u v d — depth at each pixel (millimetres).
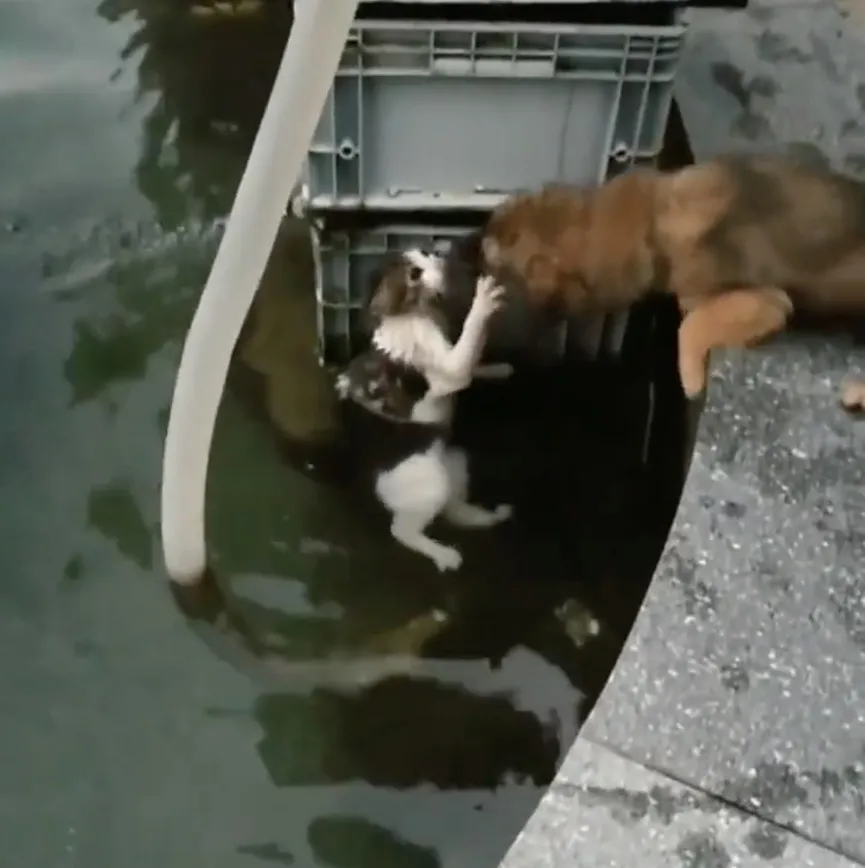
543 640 1713
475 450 1879
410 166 1703
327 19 1058
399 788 1571
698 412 1529
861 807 1138
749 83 2078
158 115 2344
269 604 1739
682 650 1237
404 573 1773
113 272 2109
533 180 1729
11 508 1817
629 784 1149
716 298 1524
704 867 1102
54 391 1949
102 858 1513
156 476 1855
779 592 1279
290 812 1550
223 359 1364
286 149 1153
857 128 2018
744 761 1164
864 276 1479
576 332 1889
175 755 1601
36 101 2355
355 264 1835
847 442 1402
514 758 1600
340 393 1911
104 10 2512
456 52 1559
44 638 1697
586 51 1562
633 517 1825
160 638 1707
